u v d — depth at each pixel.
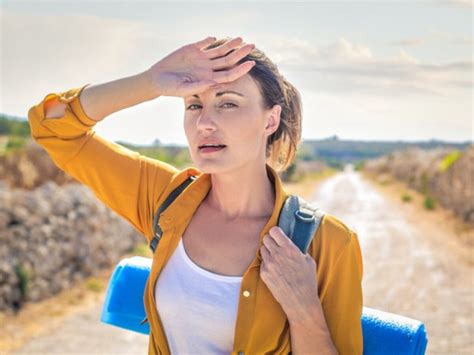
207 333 1.96
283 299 1.88
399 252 14.12
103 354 6.88
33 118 2.24
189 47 2.02
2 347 6.98
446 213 21.89
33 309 8.39
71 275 9.67
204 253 2.03
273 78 2.01
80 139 2.24
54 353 6.85
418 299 9.57
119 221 11.63
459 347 7.23
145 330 2.40
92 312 8.54
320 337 1.90
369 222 20.83
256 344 1.91
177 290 2.00
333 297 1.96
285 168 2.25
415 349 2.02
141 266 2.45
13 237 8.76
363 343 2.07
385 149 178.38
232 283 1.95
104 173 2.25
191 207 2.10
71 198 10.39
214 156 1.95
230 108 1.95
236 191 2.04
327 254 1.96
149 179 2.26
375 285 10.54
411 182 38.16
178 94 1.98
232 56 1.95
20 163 13.59
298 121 2.20
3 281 8.26
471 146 21.92
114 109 2.14
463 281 10.88
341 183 53.19
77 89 2.20
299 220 1.97
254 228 2.03
